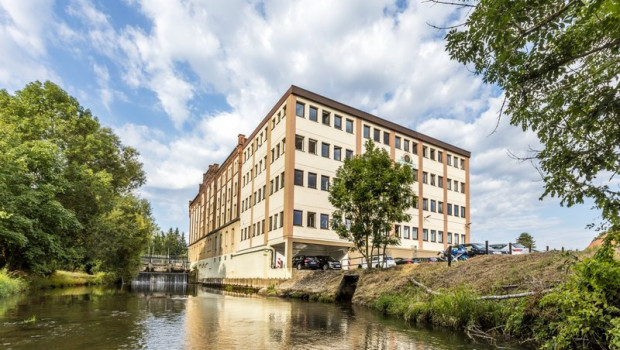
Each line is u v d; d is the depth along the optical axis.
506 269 13.45
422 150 47.75
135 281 54.81
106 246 34.31
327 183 37.59
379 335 10.14
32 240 23.92
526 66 6.00
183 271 70.81
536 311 9.09
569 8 5.18
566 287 8.32
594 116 5.67
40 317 12.79
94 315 13.70
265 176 41.56
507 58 5.95
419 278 16.92
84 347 8.20
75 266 43.03
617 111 5.56
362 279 21.23
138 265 47.25
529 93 6.32
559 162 6.30
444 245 48.31
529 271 11.95
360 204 22.94
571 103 6.05
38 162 23.91
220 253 60.38
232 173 57.88
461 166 53.66
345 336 9.97
